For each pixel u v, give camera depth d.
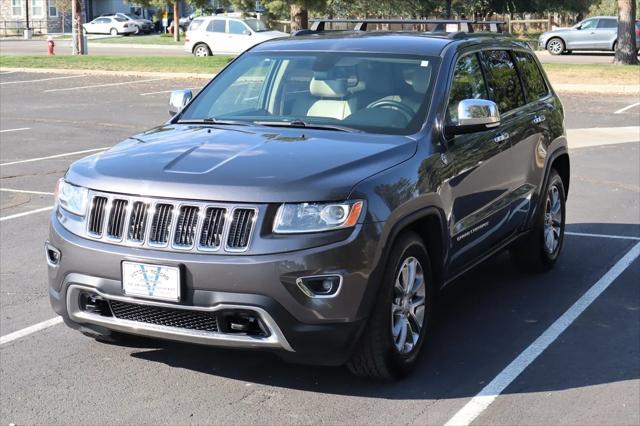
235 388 4.98
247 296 4.42
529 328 6.09
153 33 62.31
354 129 5.53
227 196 4.50
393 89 5.78
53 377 5.12
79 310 4.88
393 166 4.98
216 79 6.45
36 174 12.01
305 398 4.85
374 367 4.89
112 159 5.06
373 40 6.32
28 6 63.97
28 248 8.15
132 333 4.78
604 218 9.58
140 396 4.86
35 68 29.42
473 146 5.85
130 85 25.56
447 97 5.73
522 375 5.23
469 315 6.37
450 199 5.46
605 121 17.61
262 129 5.60
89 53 39.44
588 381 5.14
